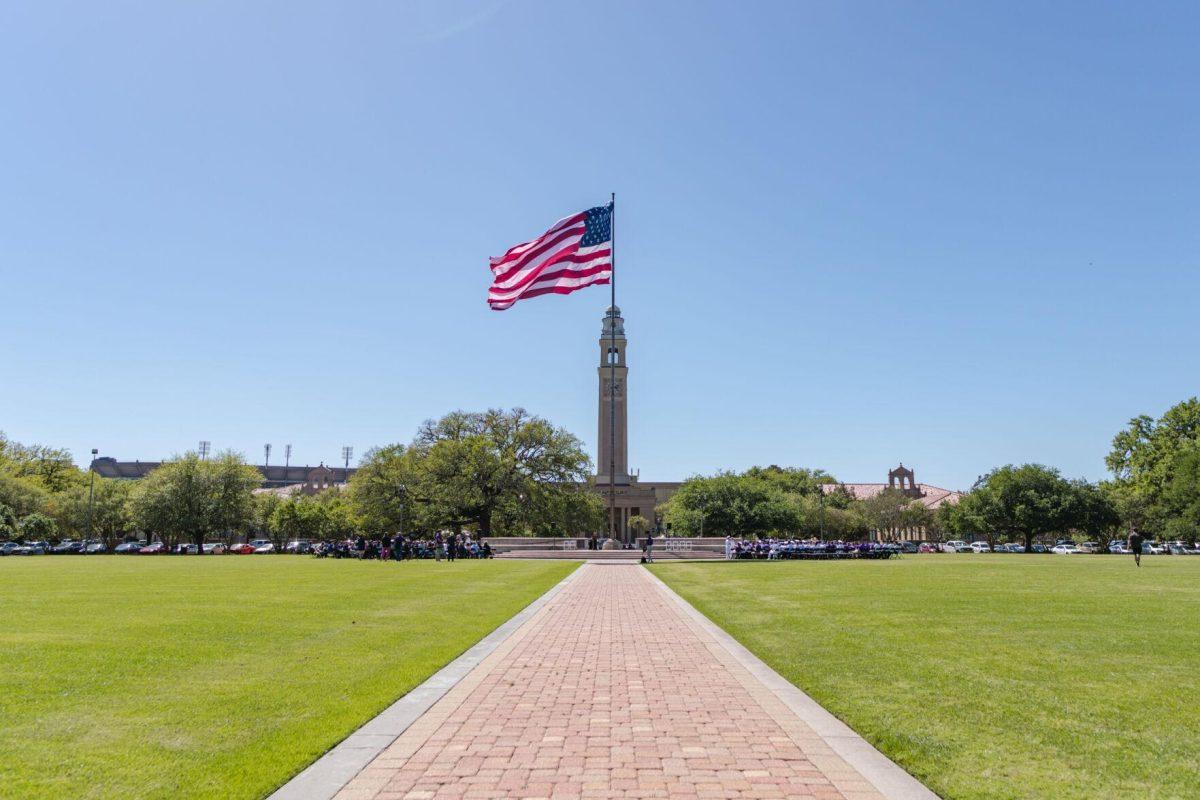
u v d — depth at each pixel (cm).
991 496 11288
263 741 979
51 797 784
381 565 5462
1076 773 870
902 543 12000
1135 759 918
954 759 919
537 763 912
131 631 1888
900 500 13588
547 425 9438
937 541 14150
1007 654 1616
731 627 2117
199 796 790
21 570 4675
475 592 3158
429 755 943
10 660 1503
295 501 12875
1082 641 1778
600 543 8225
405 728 1060
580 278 4125
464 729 1063
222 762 895
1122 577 3950
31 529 10150
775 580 3853
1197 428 9588
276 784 830
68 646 1666
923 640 1811
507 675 1441
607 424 14050
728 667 1524
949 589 3203
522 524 9375
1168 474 9538
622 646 1795
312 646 1712
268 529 13338
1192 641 1770
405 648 1703
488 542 7619
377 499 8681
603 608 2627
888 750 962
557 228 4166
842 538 12938
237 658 1555
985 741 992
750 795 807
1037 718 1103
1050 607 2480
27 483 10688
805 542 7375
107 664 1472
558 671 1482
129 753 929
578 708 1184
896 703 1196
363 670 1441
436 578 3962
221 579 3772
